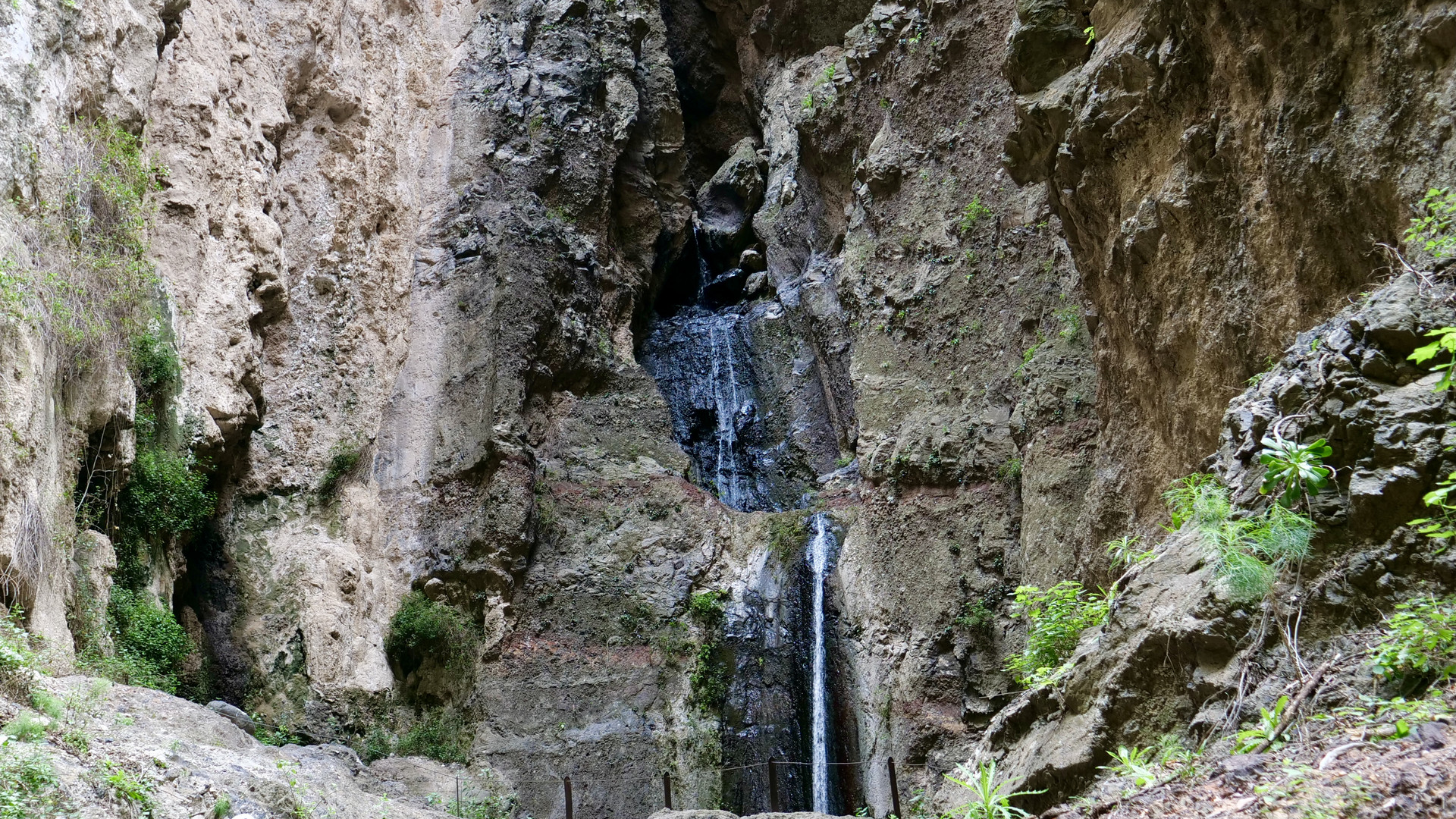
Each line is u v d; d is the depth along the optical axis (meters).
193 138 16.84
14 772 6.27
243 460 17.86
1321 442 4.82
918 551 17.30
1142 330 9.81
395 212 21.58
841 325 21.08
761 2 25.92
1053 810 5.02
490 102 23.03
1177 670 5.68
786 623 18.23
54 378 11.52
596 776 17.14
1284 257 7.75
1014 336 17.23
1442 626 4.28
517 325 20.41
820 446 21.34
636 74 25.27
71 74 12.82
